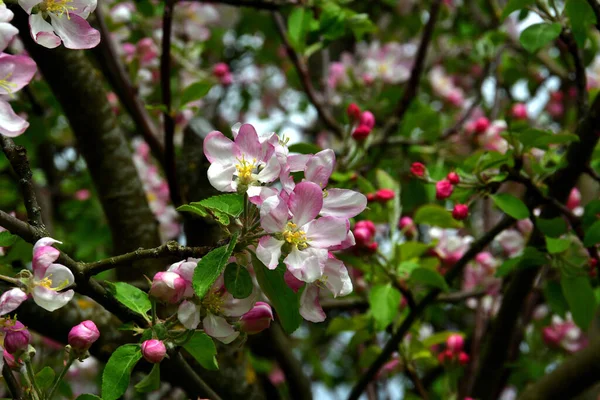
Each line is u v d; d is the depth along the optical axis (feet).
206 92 3.02
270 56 5.99
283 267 2.16
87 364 4.24
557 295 3.17
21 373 2.18
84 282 2.21
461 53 5.69
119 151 3.19
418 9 5.50
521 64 5.15
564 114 5.22
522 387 4.40
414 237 3.29
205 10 4.37
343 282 2.18
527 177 2.86
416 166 3.00
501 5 5.19
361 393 3.12
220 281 2.22
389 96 4.58
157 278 2.18
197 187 3.08
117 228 3.18
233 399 3.12
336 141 4.62
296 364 3.59
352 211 2.19
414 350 3.29
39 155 4.91
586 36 2.80
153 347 2.17
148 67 4.00
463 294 3.56
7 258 2.57
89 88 3.13
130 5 4.13
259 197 2.13
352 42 5.86
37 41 2.21
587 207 2.87
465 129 4.18
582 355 3.17
